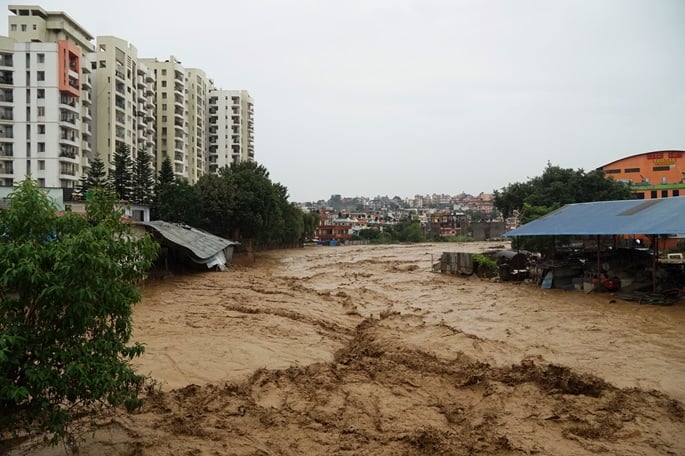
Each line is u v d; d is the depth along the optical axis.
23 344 6.04
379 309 22.30
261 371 12.35
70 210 7.13
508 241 112.50
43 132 64.62
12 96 64.56
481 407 10.07
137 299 7.44
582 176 52.78
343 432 8.77
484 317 20.06
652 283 24.11
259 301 23.84
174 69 97.69
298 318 19.45
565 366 12.86
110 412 8.95
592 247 33.84
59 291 5.95
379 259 56.09
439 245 96.19
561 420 9.34
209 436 8.41
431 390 11.13
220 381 11.57
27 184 6.61
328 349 14.84
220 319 19.02
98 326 7.00
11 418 6.19
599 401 10.29
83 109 70.31
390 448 8.15
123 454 7.55
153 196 59.38
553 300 23.86
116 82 75.38
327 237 129.88
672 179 76.12
